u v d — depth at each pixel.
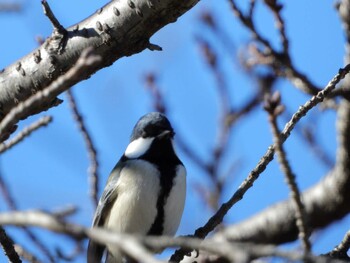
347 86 9.10
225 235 11.05
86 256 9.89
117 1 7.91
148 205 10.59
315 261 4.04
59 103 8.19
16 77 8.33
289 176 6.48
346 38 9.01
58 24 8.05
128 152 11.21
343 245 7.41
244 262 3.64
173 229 10.81
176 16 7.76
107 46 7.95
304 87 9.38
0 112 8.51
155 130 11.02
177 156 11.04
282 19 9.41
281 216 11.07
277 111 6.50
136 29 7.86
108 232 3.92
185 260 10.41
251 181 8.14
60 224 3.87
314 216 10.67
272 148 8.02
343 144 9.88
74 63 8.09
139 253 3.67
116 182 10.88
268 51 9.41
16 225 3.92
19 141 6.73
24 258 9.03
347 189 10.31
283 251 3.98
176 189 10.68
